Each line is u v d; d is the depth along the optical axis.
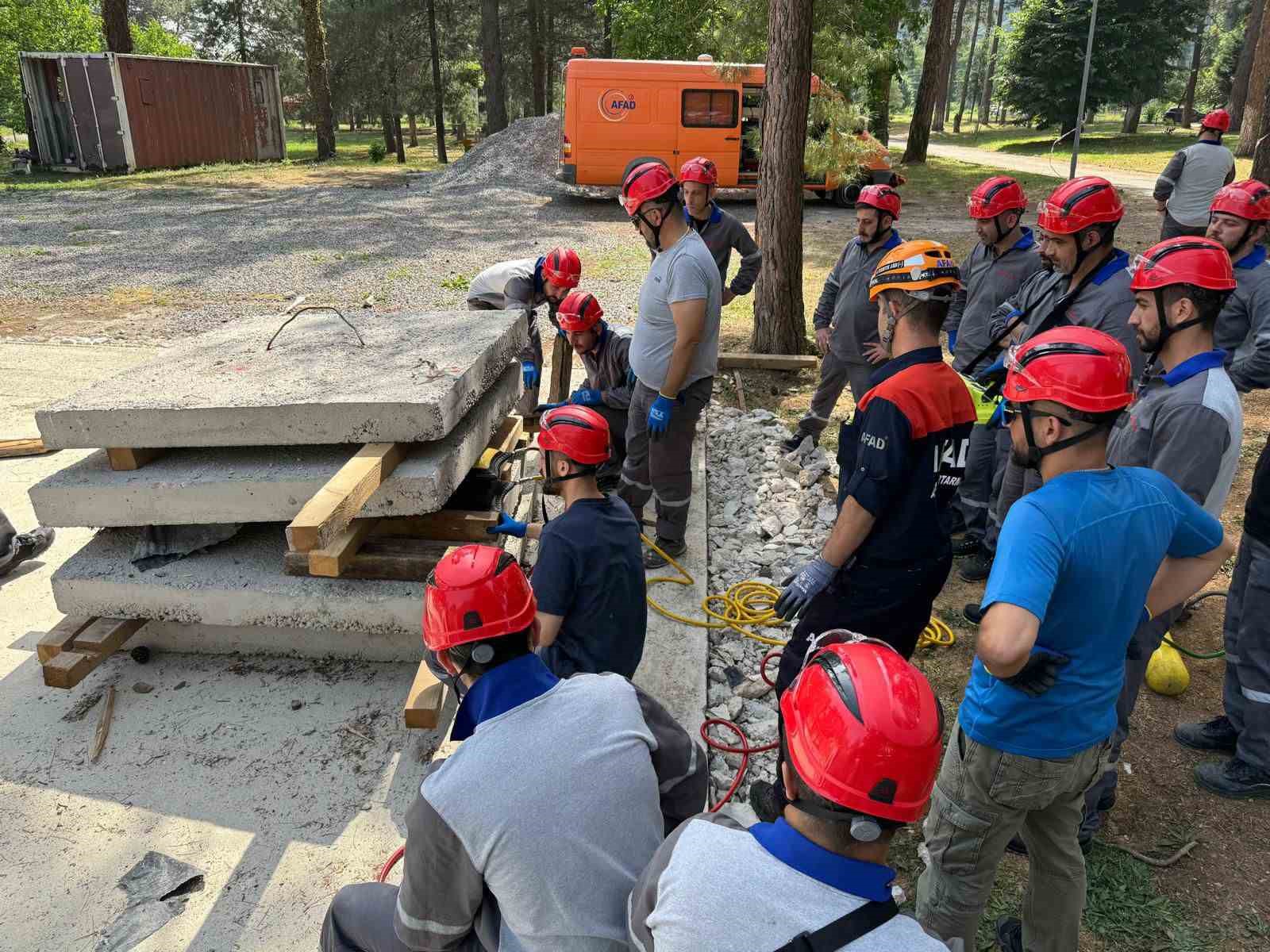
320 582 3.75
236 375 4.00
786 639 4.31
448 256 13.73
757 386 7.91
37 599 4.66
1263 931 2.77
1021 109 39.19
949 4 26.77
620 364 5.10
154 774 3.40
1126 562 2.00
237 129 28.81
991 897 2.92
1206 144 8.67
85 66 23.81
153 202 19.12
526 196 20.50
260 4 44.84
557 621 2.81
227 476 3.66
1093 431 2.00
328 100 31.09
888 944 1.23
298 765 3.46
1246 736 3.29
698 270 4.13
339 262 13.30
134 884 2.93
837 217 17.80
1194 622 4.48
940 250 2.66
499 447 4.68
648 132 18.36
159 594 3.74
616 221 17.22
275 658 4.13
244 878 2.96
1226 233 4.32
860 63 10.74
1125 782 3.42
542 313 10.68
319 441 3.62
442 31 38.59
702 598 4.61
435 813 1.68
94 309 10.63
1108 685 2.11
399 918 1.84
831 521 5.33
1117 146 34.62
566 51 40.84
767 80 7.90
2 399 7.45
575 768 1.72
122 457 3.74
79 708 3.78
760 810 1.65
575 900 1.69
